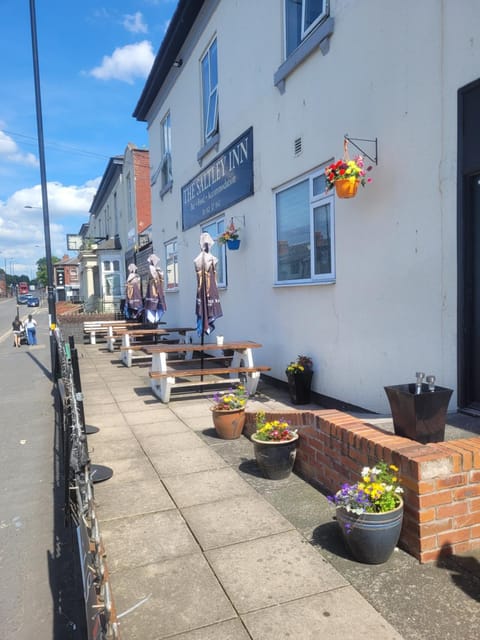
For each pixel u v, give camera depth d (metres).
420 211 4.69
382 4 5.07
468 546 2.99
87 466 2.84
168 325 15.36
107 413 6.90
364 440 3.36
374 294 5.38
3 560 3.83
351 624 2.44
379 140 5.20
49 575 3.62
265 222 7.96
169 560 3.07
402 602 2.57
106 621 1.61
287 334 7.42
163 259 15.52
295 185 7.11
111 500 3.97
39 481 5.43
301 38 6.79
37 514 4.61
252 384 7.27
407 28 4.76
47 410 8.88
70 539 4.12
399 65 4.88
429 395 3.22
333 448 3.79
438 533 2.91
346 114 5.74
